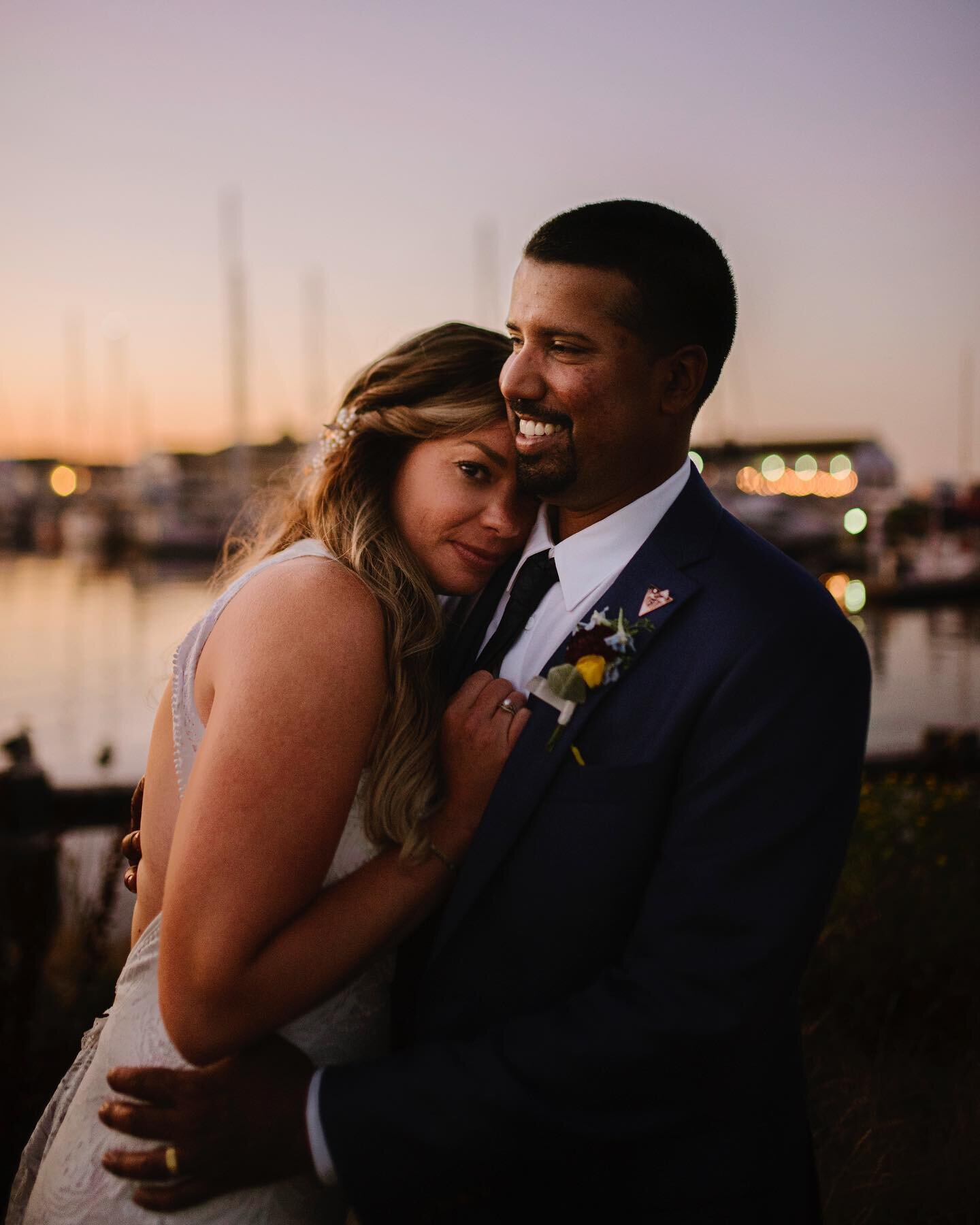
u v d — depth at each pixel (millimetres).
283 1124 1331
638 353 1453
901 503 30109
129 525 45062
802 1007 3434
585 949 1432
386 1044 1632
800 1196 1534
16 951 2770
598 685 1438
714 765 1367
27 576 35688
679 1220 1433
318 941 1331
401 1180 1331
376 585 1556
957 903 3617
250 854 1271
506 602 1728
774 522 26000
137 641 18688
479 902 1479
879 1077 2973
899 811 4281
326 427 1708
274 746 1302
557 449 1502
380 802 1470
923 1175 2605
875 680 12758
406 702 1508
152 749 1691
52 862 3074
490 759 1482
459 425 1607
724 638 1403
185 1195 1336
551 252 1463
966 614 20859
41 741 10391
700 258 1465
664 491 1566
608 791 1418
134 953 1556
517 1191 1482
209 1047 1285
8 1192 2344
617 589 1514
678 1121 1358
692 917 1336
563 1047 1321
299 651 1351
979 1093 2926
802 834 1340
